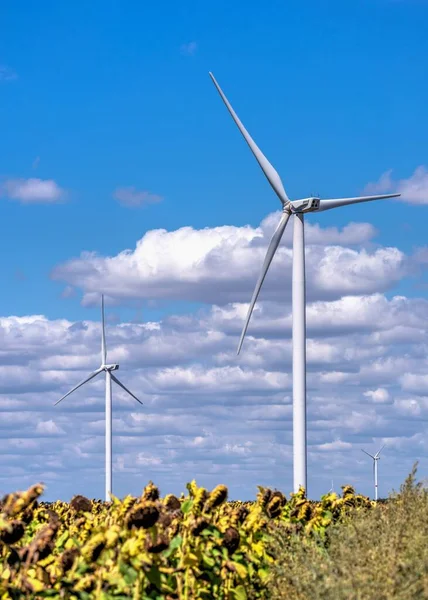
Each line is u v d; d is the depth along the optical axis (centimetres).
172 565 1077
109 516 1099
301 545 1252
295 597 1093
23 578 886
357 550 1139
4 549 948
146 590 959
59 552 1109
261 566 1248
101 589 915
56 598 888
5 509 938
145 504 951
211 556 1113
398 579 1044
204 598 1098
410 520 1222
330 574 1081
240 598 1147
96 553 934
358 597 987
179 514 1163
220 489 1138
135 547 926
